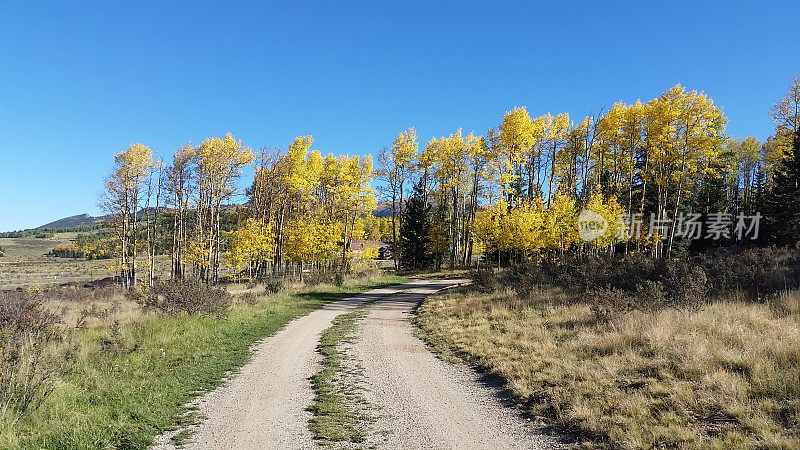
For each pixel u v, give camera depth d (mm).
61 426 6172
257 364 10750
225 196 32594
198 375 9609
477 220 33250
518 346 11125
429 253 47188
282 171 33969
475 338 12664
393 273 45625
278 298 23516
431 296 24734
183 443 6137
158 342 11836
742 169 52062
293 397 8234
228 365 10594
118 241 35250
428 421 6953
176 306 15383
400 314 19391
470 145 38875
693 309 11414
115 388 8055
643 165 33188
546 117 34656
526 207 29781
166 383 8781
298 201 35844
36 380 7055
